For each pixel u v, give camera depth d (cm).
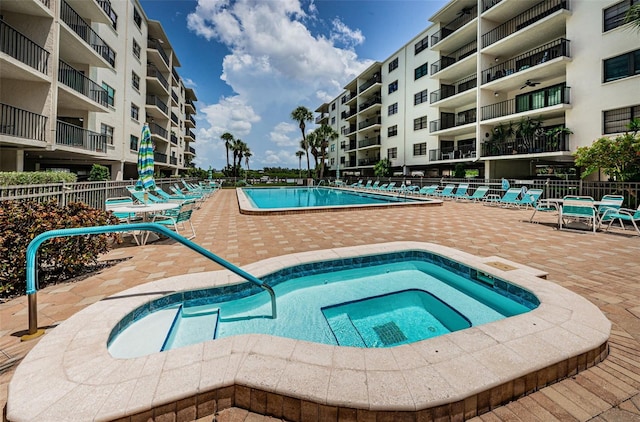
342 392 172
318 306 396
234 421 174
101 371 191
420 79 2570
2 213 348
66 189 657
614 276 422
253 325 343
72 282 400
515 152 1673
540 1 1672
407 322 359
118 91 1825
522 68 1608
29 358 206
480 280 428
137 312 307
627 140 984
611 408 182
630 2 1231
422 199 1661
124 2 1897
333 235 738
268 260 469
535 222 929
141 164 752
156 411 168
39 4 1027
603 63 1320
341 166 4172
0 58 904
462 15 2177
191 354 209
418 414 167
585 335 236
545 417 176
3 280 340
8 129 1073
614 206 782
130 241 655
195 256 534
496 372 191
